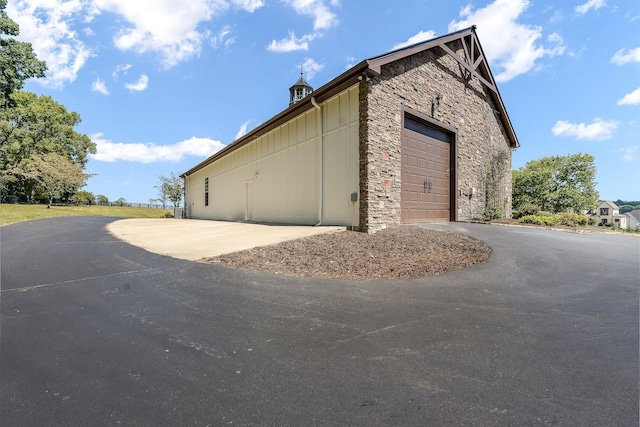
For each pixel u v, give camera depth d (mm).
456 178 10672
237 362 2123
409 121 9195
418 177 9391
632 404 1634
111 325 2777
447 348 2320
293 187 10812
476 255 5582
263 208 12898
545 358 2162
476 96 11969
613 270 4695
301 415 1564
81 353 2256
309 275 4520
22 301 3436
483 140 12305
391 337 2516
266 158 12703
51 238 8453
